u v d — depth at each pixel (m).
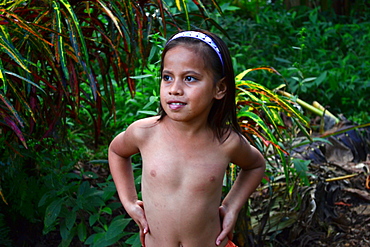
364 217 3.13
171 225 1.77
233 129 1.83
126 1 2.41
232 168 2.39
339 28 6.89
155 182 1.77
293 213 2.89
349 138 4.05
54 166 2.68
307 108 4.43
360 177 3.60
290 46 6.18
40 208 2.56
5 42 1.89
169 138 1.76
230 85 1.77
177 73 1.64
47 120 2.62
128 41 2.31
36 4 2.29
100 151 3.63
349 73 5.70
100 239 2.36
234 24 6.43
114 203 2.54
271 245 2.77
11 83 2.06
